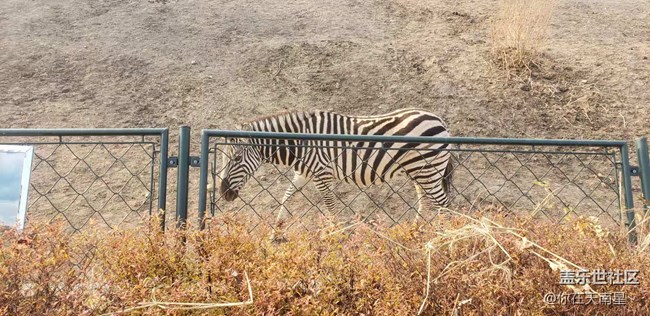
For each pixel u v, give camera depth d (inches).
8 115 231.5
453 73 280.2
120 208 179.2
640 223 69.9
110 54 287.0
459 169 214.8
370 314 56.6
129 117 237.0
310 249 63.6
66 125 227.5
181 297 56.5
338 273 60.3
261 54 294.2
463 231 61.2
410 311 56.1
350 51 299.1
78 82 262.1
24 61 275.4
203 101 252.2
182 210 79.7
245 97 256.7
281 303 56.5
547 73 279.7
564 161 221.5
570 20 351.3
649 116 245.1
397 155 158.1
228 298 56.9
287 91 263.1
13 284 53.8
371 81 271.6
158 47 297.4
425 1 379.6
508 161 220.8
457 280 57.4
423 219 72.9
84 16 329.4
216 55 293.6
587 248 61.9
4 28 306.0
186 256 65.8
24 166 74.7
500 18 311.7
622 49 305.6
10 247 57.4
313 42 307.7
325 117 164.2
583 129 239.0
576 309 55.7
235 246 64.4
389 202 195.2
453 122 242.1
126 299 55.6
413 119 163.3
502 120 245.3
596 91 263.4
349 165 159.0
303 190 200.4
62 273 57.8
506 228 62.2
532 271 57.7
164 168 80.2
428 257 57.6
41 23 315.6
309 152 159.5
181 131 81.4
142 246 65.3
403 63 288.5
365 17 348.5
